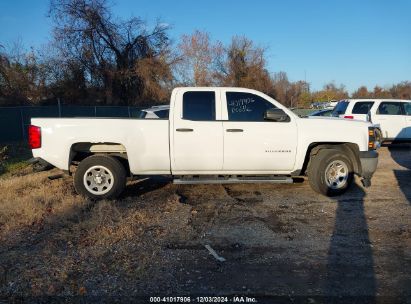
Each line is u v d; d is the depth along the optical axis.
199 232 5.13
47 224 5.38
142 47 33.94
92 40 31.75
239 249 4.59
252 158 6.70
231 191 7.40
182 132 6.55
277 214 5.92
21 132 19.30
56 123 6.48
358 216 5.81
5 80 27.38
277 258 4.34
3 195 6.94
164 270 4.02
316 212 6.02
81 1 31.19
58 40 31.30
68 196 6.71
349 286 3.71
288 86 65.19
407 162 10.94
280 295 3.55
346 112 14.57
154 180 8.38
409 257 4.35
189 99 6.68
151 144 6.55
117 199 6.80
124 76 32.94
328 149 6.93
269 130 6.69
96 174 6.62
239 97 6.78
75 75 31.58
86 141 6.46
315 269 4.06
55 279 3.81
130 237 4.89
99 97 32.62
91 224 5.30
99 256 4.32
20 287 3.66
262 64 49.97
